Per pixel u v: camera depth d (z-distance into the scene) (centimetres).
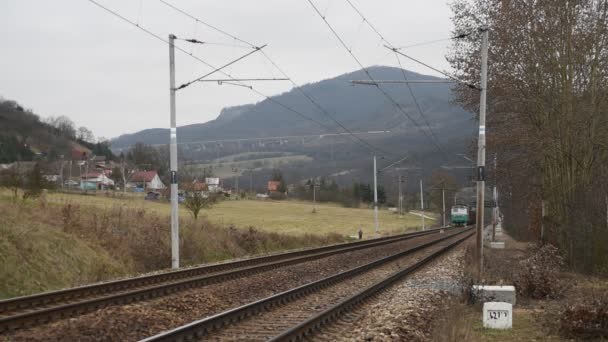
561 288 1862
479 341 1177
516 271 2277
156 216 3247
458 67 3425
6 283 1706
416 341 1155
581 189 2605
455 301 1545
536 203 3662
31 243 1962
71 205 2678
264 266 2472
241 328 1203
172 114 2606
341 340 1122
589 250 2389
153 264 2605
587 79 2933
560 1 2920
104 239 2467
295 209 10550
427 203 12912
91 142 17600
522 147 3155
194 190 4584
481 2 3331
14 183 3162
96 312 1328
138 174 14125
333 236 5288
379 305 1577
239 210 9394
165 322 1249
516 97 3142
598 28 2859
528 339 1222
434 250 3847
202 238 3184
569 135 2880
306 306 1533
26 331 1120
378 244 4531
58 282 1895
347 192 13425
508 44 3102
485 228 8406
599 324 1227
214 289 1797
